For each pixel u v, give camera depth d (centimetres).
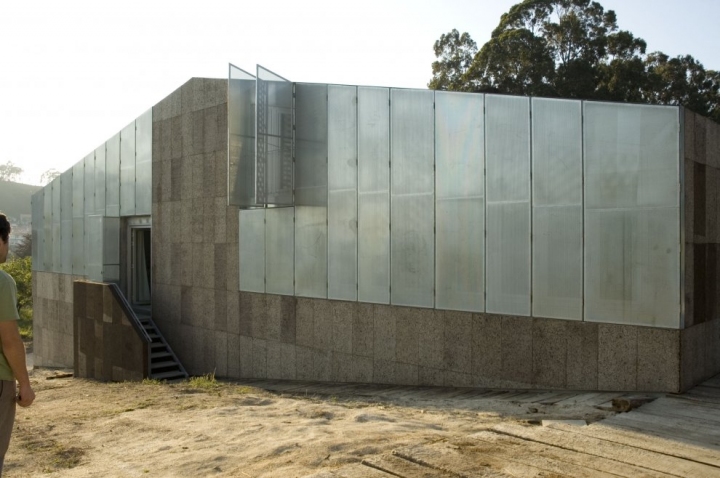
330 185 1346
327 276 1357
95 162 2291
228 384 1258
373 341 1254
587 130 937
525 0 3322
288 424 694
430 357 1148
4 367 370
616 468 461
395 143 1212
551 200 976
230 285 1650
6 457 634
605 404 773
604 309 911
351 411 777
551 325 971
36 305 2703
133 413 871
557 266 966
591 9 3272
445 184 1126
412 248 1180
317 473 454
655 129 864
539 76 3078
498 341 1042
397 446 536
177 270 1858
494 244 1049
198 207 1767
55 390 1342
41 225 2684
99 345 1825
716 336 961
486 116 1064
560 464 467
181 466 550
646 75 3103
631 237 886
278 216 1492
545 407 796
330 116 1347
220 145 1692
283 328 1478
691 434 576
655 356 853
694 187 881
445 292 1123
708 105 3481
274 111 1390
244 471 510
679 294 834
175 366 1820
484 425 643
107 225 2130
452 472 445
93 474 551
